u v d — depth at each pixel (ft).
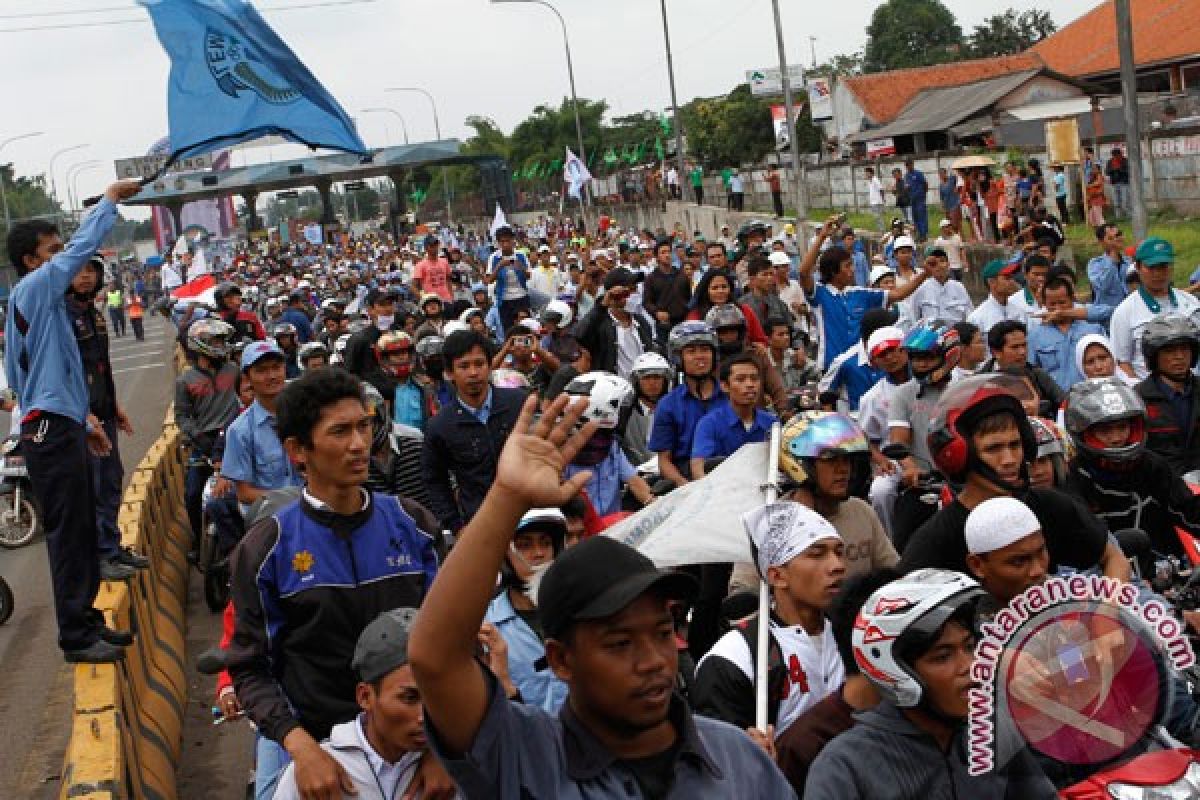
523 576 18.21
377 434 30.12
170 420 59.06
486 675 10.50
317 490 17.28
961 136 155.53
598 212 240.53
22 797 28.09
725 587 22.38
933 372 28.55
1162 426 26.48
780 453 20.90
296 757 15.70
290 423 17.08
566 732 10.77
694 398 30.14
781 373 44.45
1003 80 165.58
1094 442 21.36
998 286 39.37
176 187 222.28
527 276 73.31
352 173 233.76
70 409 24.98
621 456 27.12
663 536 20.57
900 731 12.69
